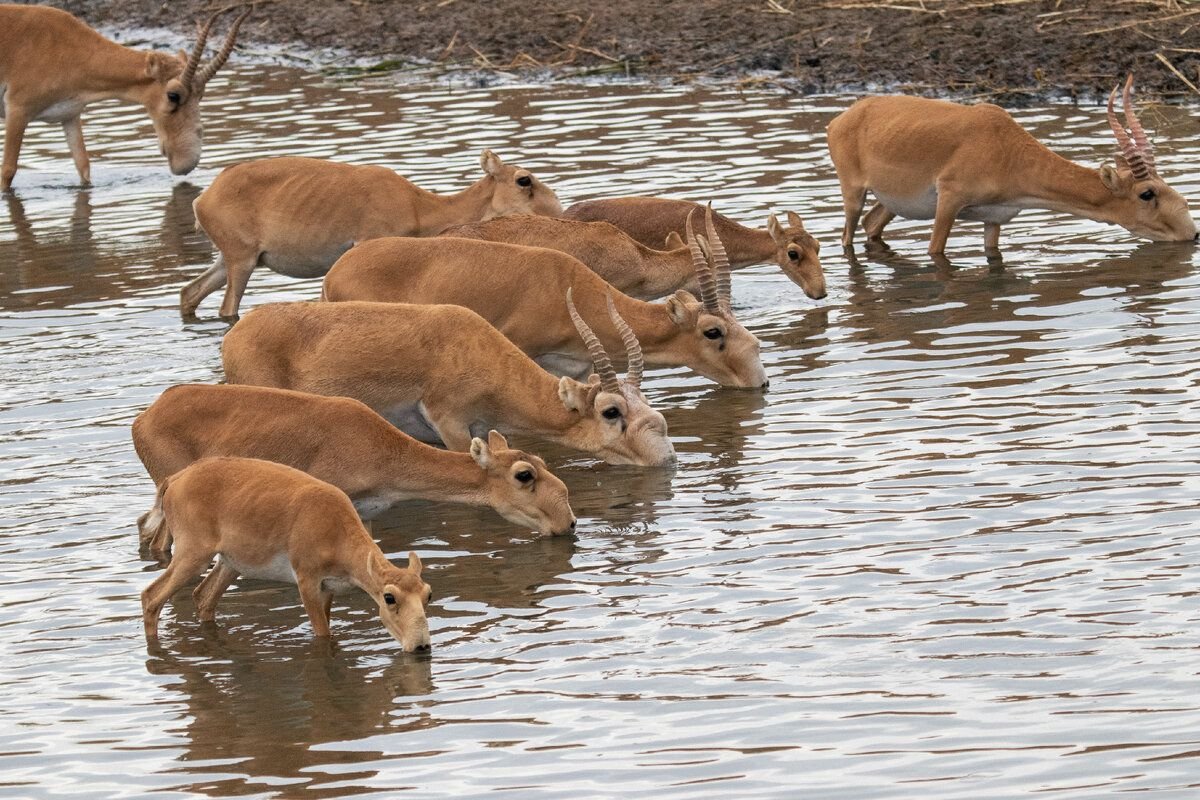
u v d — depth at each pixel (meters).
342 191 24.03
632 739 13.05
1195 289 23.41
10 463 19.36
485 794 12.36
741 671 14.06
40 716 14.03
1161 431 18.42
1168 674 13.48
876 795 12.02
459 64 37.94
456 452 17.25
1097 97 32.81
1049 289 23.94
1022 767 12.26
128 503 18.27
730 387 21.14
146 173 33.09
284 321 18.69
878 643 14.38
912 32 36.12
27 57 31.94
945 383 20.50
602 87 35.66
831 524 16.84
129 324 24.19
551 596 15.83
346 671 14.64
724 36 37.41
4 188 32.19
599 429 18.80
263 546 15.24
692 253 21.09
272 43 40.84
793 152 30.53
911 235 27.55
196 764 13.09
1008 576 15.41
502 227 22.52
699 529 17.06
